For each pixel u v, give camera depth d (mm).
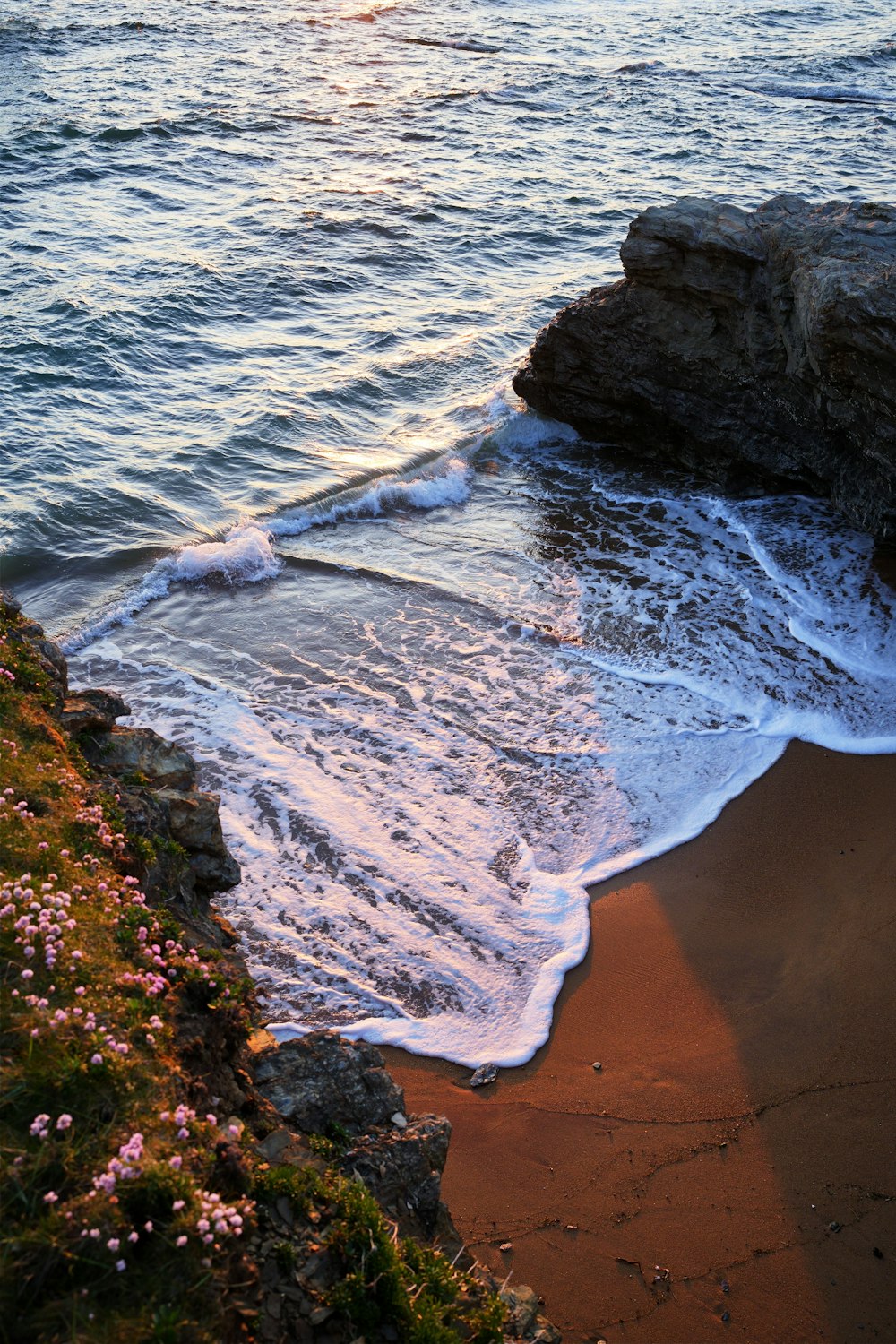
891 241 18625
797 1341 8352
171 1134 6016
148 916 7395
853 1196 9398
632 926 12219
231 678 16094
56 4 68188
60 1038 6211
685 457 23125
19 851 7379
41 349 25781
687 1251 8961
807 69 61781
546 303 30734
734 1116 10141
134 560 18953
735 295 20797
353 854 12883
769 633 17438
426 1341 5992
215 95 50281
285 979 11242
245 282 30562
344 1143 7363
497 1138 9891
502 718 15438
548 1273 8758
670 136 48094
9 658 9359
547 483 22766
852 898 12602
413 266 32750
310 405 24672
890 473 18516
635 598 18438
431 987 11336
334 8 74062
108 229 33719
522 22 74375
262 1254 6059
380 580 18906
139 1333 5125
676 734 15180
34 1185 5531
